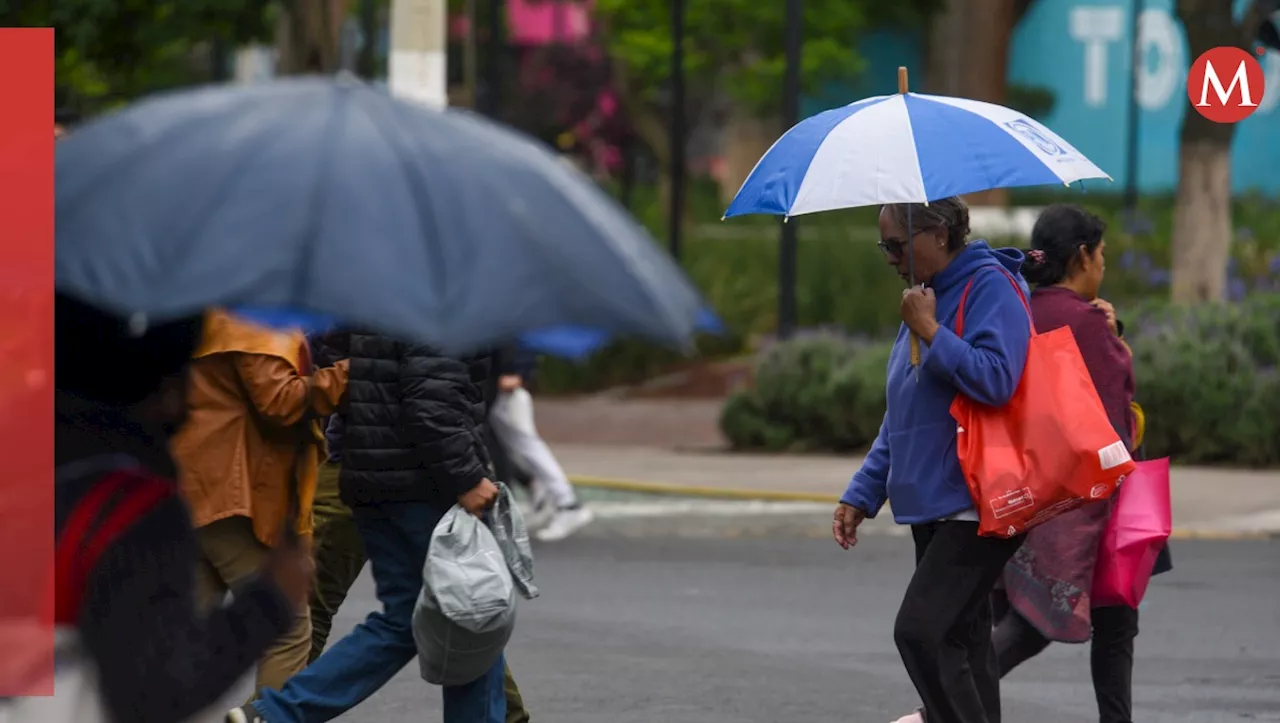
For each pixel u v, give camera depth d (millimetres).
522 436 39375
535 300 10789
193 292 10297
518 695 20422
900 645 17594
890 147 16844
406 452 17750
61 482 11758
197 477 18109
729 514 44188
